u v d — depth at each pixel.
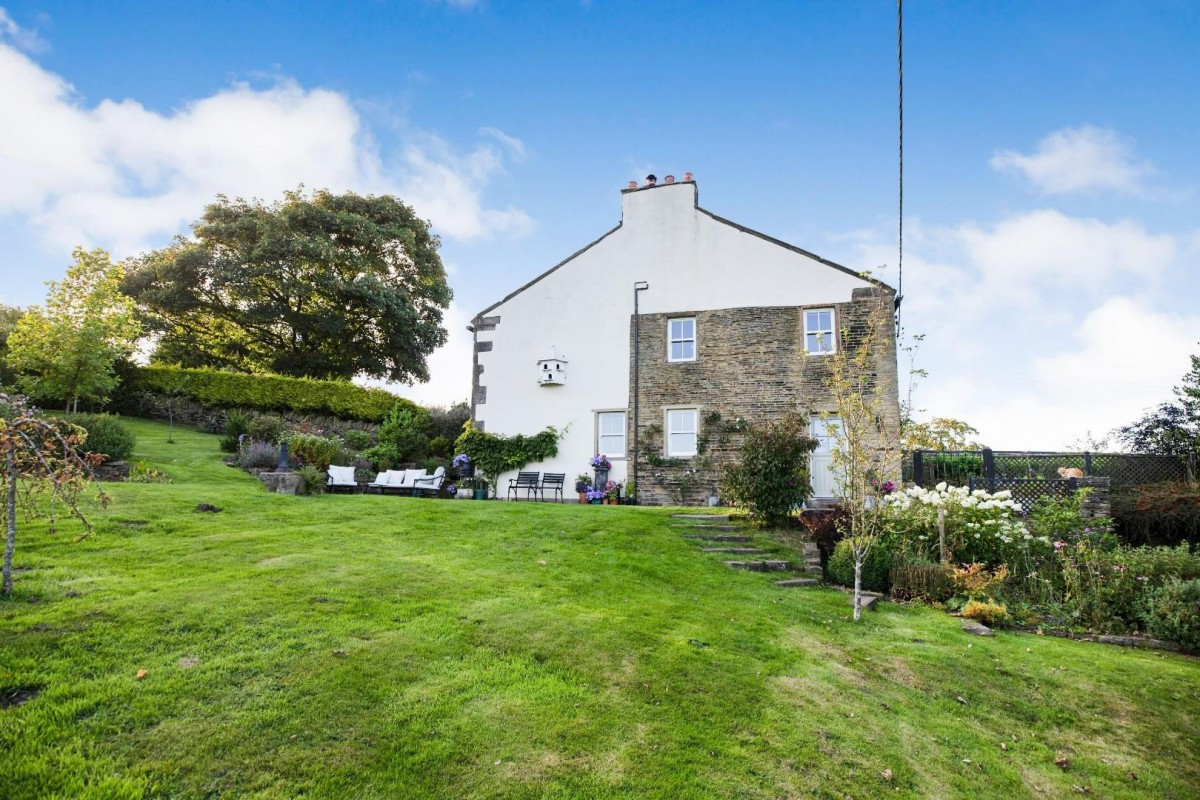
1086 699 6.00
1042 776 4.78
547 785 3.81
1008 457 13.82
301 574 6.86
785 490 11.24
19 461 5.71
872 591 9.12
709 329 16.62
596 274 17.72
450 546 9.10
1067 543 9.55
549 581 7.79
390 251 30.94
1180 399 16.17
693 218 17.20
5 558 5.39
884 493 10.41
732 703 5.10
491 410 17.94
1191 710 5.92
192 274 26.98
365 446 20.56
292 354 29.75
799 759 4.45
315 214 27.88
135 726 3.81
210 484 12.52
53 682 4.14
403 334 30.84
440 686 4.76
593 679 5.19
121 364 20.98
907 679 6.09
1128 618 8.21
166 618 5.27
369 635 5.45
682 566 9.23
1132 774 4.93
